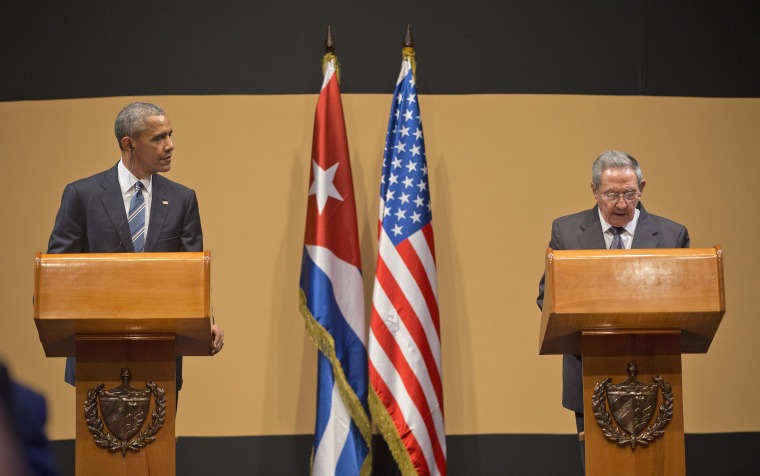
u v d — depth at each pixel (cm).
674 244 922
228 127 1199
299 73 1205
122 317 669
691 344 756
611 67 1213
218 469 1176
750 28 1215
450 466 1187
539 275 1199
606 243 935
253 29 1209
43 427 239
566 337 729
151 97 1200
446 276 1199
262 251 1191
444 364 1194
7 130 1189
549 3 1218
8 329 1172
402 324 1104
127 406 704
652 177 1208
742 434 1194
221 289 1188
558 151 1207
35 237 1184
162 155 908
